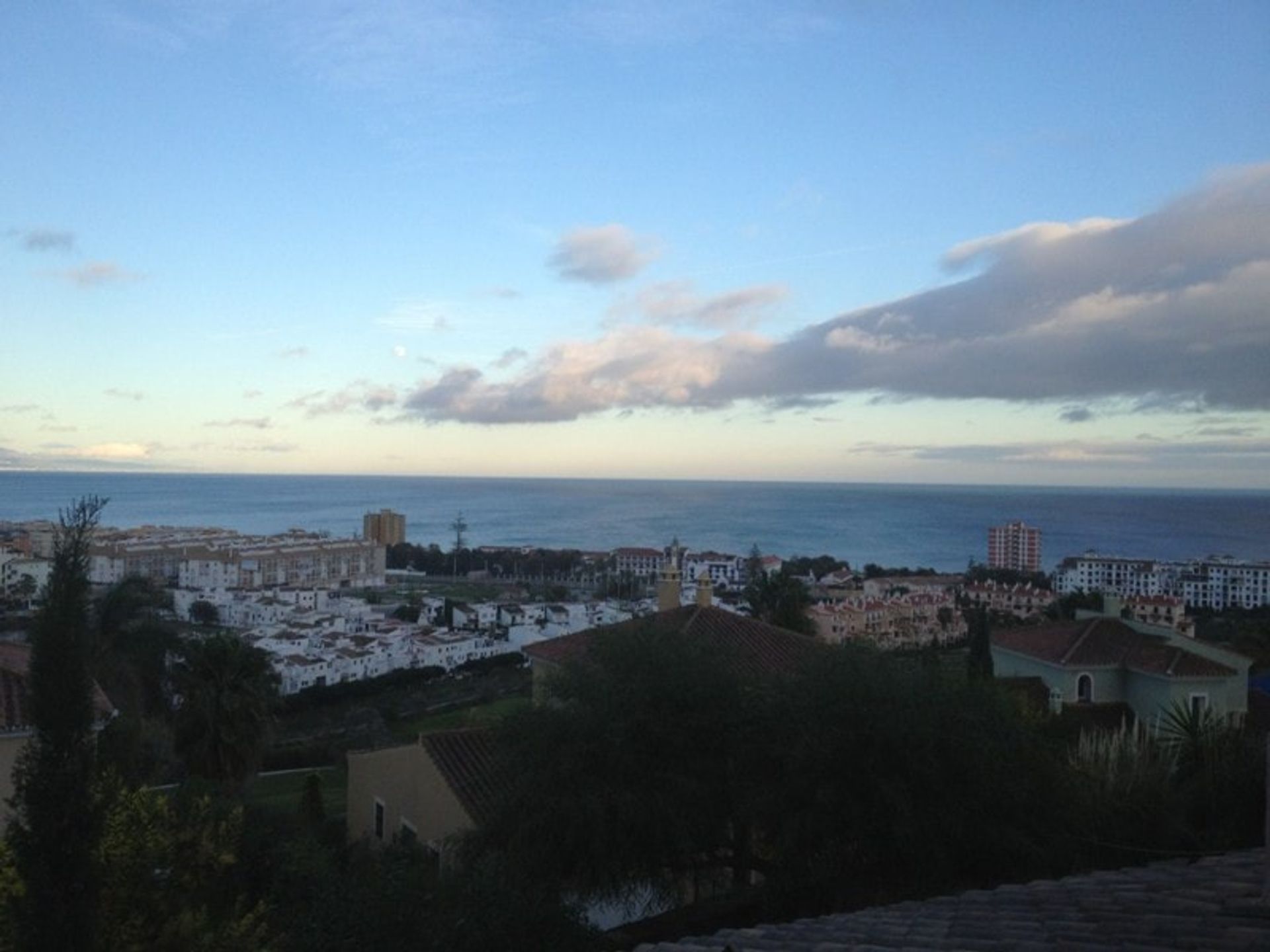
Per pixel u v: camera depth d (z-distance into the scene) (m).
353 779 30.03
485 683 77.88
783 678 19.88
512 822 18.80
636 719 18.50
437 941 14.73
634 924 20.31
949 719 17.77
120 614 41.62
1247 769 20.27
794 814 17.28
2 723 19.50
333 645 91.44
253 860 20.62
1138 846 18.73
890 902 17.22
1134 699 35.69
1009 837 17.25
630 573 196.00
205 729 35.69
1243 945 7.30
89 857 10.89
